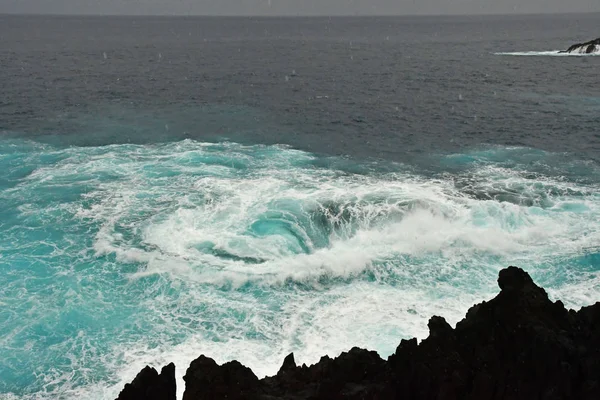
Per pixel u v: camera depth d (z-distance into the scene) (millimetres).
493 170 37156
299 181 33562
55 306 21578
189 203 30000
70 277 23453
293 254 25172
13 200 30781
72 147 41250
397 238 26344
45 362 18766
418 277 23656
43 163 37125
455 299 22188
